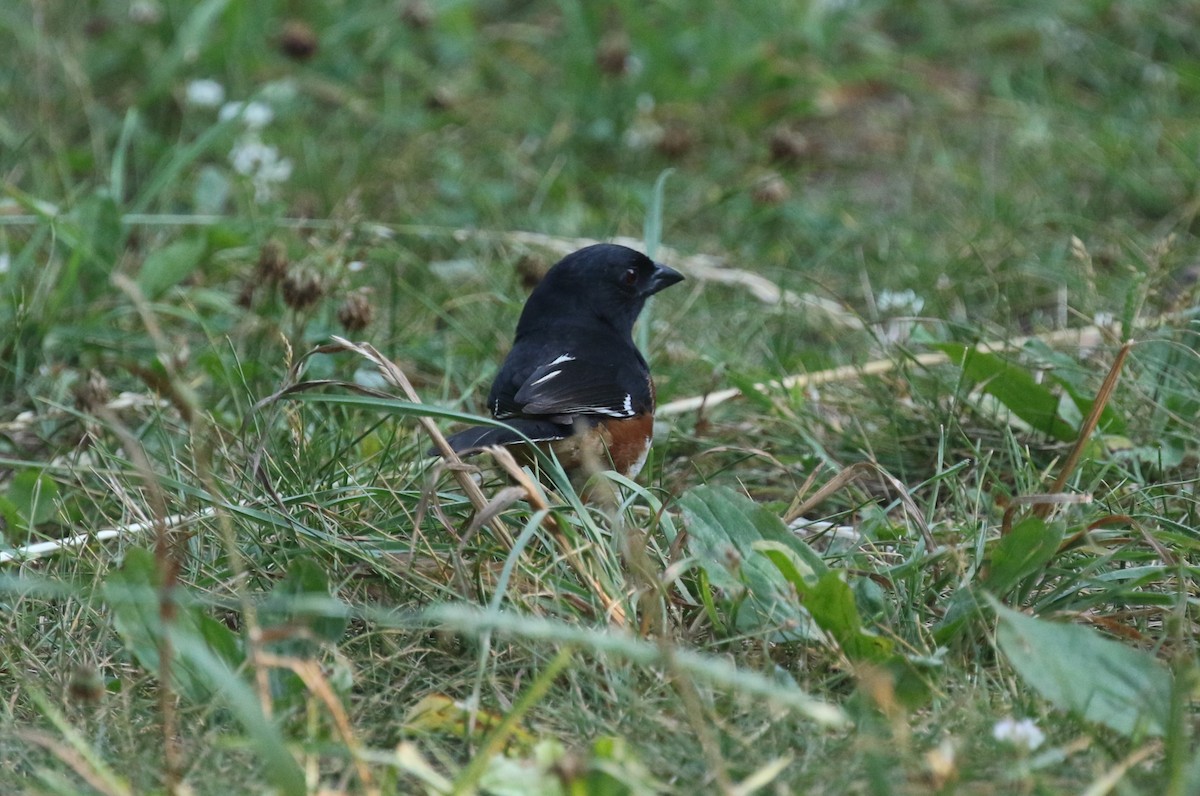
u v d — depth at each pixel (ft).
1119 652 17.26
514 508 24.81
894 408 29.63
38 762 17.47
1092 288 32.09
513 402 27.81
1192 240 39.32
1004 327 32.12
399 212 41.16
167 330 34.40
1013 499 21.68
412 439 28.89
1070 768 16.48
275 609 18.57
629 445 26.99
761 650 20.04
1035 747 16.57
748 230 41.68
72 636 21.02
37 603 21.93
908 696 18.33
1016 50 52.13
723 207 42.86
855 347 34.40
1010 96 48.49
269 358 32.22
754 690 14.93
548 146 45.65
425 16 48.75
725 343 34.55
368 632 20.25
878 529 23.86
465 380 32.63
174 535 22.81
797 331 34.83
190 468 25.30
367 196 41.68
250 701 14.90
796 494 24.97
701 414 29.60
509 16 54.95
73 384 31.35
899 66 51.31
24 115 44.57
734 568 20.12
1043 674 17.07
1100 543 22.07
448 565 21.95
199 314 35.12
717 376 31.63
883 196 44.32
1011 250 38.06
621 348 29.45
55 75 46.96
